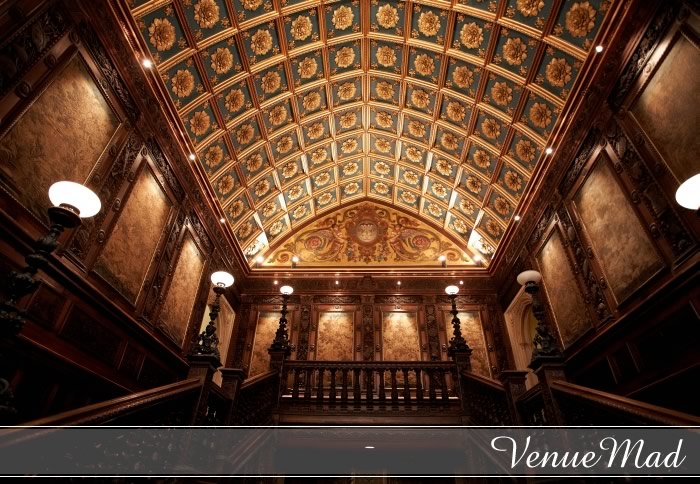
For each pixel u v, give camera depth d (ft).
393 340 30.96
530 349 28.89
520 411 14.69
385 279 33.91
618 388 16.85
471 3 19.77
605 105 17.06
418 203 36.35
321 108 28.02
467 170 28.55
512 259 28.96
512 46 20.10
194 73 19.77
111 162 15.62
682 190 10.05
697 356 12.76
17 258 11.26
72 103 13.46
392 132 30.60
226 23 19.22
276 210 33.53
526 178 24.80
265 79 23.34
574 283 20.58
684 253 13.21
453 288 22.80
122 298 16.43
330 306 32.89
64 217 8.36
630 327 15.97
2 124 10.83
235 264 31.50
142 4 15.83
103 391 14.99
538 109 21.33
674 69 13.44
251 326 31.96
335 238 36.91
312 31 22.76
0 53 10.69
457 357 20.16
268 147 27.43
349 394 28.35
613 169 16.96
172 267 21.02
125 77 16.16
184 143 21.13
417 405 18.95
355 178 36.24
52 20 12.42
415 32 22.93
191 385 11.80
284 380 19.97
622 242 16.57
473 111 24.62
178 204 21.59
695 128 12.69
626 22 15.19
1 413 6.07
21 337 11.00
